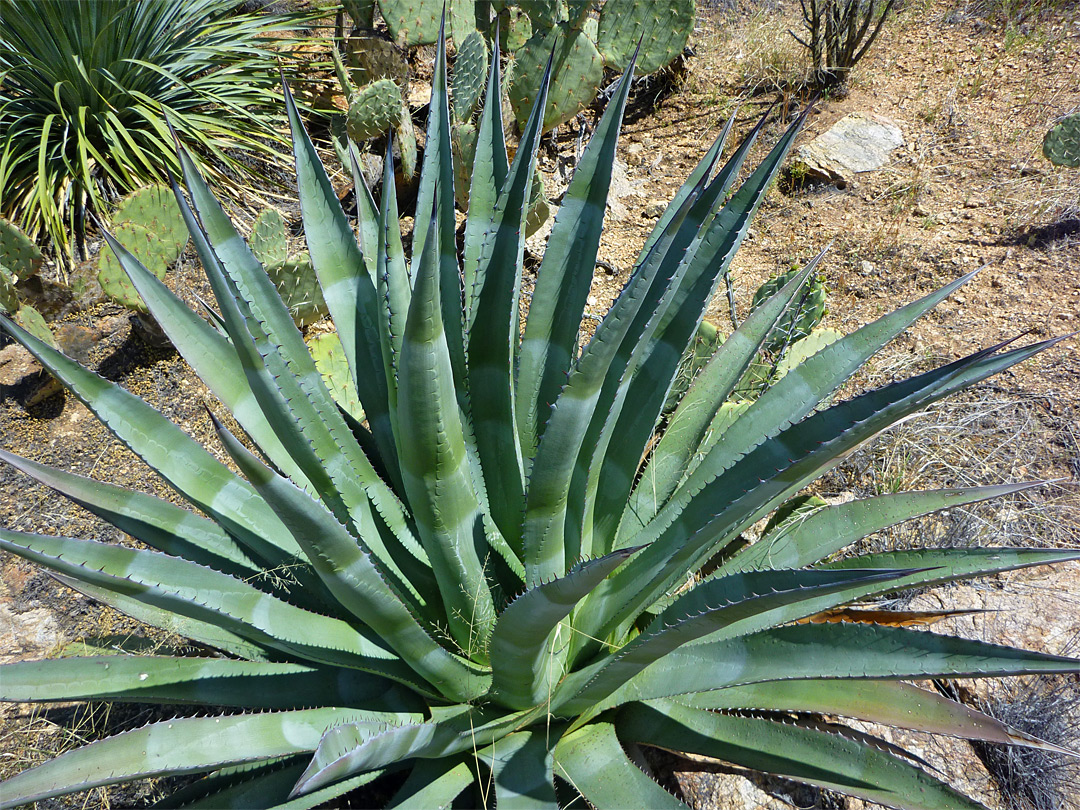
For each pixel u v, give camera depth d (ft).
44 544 2.76
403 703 3.18
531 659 2.69
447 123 3.10
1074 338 5.36
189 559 3.34
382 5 7.63
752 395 4.77
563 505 2.93
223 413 5.56
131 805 3.55
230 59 8.63
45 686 2.83
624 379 2.75
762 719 3.04
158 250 5.64
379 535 3.37
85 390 2.97
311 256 3.41
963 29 8.84
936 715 2.94
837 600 3.12
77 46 7.13
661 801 2.78
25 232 6.64
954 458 4.76
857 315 5.87
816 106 8.13
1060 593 3.95
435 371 2.50
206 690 3.01
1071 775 3.36
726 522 2.38
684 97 8.77
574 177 3.11
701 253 3.11
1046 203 6.37
